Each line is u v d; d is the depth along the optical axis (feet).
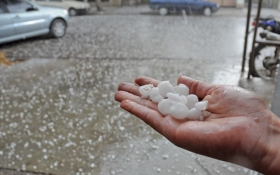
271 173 3.36
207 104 4.24
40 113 10.25
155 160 7.45
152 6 38.06
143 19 34.63
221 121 3.74
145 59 17.30
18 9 20.99
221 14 38.93
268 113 3.73
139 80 5.66
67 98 11.60
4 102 11.26
